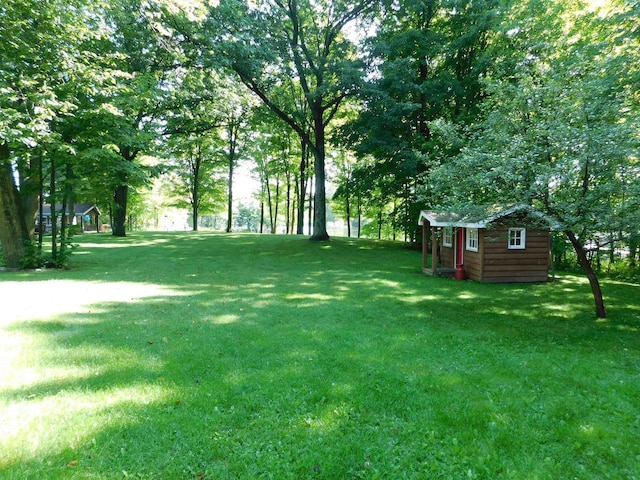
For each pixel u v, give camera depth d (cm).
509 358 537
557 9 1444
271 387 429
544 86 737
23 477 274
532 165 644
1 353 510
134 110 1397
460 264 1303
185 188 3856
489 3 1714
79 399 391
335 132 2216
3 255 1286
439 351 561
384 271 1395
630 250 1384
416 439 339
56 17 1040
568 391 435
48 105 954
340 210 3909
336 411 380
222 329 648
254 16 1762
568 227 677
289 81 2159
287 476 287
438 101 1806
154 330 632
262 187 4009
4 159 1195
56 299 839
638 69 919
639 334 661
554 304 900
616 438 345
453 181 813
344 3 2119
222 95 1761
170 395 406
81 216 4094
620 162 630
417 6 1836
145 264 1456
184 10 1177
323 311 788
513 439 340
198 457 307
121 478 280
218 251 1916
